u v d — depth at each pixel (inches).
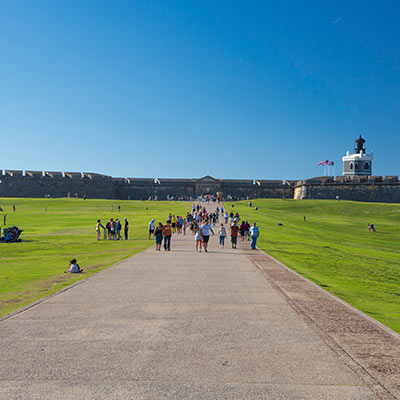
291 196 5270.7
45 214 2672.2
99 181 4884.4
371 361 266.2
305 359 268.7
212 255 877.2
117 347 288.5
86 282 542.9
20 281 591.8
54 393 217.3
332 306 413.1
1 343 296.5
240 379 236.8
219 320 359.3
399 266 984.9
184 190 5137.8
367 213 3631.9
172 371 247.3
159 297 450.6
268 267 697.6
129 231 1640.0
